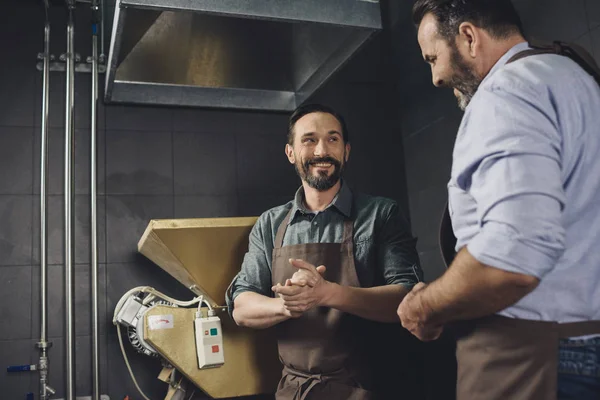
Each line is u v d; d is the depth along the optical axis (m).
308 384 1.45
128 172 2.63
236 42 2.13
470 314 0.79
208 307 1.89
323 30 1.96
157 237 1.75
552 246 0.69
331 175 1.60
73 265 2.44
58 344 2.40
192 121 2.78
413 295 0.89
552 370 0.76
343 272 1.50
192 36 2.06
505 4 0.92
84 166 2.59
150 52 2.19
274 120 2.90
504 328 0.80
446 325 0.91
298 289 1.27
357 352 1.44
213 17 1.91
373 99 3.14
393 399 1.46
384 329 1.50
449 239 1.00
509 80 0.79
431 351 2.07
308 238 1.59
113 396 2.40
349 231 1.54
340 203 1.59
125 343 2.46
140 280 2.54
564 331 0.77
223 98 2.71
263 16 1.65
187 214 2.67
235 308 1.57
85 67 2.66
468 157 0.79
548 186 0.70
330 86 3.06
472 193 0.79
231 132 2.82
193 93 2.67
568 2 2.04
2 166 2.49
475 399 0.83
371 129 3.09
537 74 0.79
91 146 2.56
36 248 2.46
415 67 2.98
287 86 2.57
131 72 2.34
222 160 2.78
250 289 1.62
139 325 1.87
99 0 2.54
